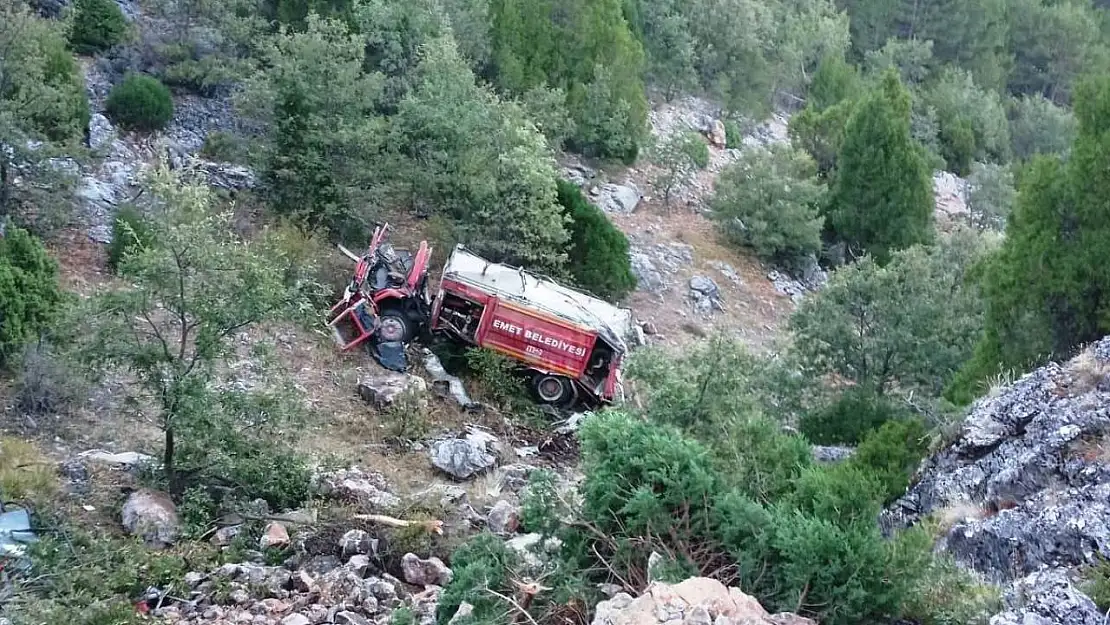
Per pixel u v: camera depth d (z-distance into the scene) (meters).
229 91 25.66
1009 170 43.38
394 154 22.34
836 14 61.50
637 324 22.31
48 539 10.08
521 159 22.84
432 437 15.33
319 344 17.64
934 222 35.44
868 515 8.50
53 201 18.33
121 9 26.94
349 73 21.30
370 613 9.76
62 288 16.00
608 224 24.88
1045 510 9.31
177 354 12.38
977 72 62.75
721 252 29.62
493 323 18.59
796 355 18.86
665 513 8.20
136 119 22.98
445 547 11.25
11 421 12.83
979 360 15.85
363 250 21.55
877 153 30.98
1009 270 15.33
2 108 17.33
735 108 43.22
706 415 13.95
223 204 20.67
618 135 32.69
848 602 7.47
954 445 11.59
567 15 33.22
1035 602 7.21
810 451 10.80
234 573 10.27
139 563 10.09
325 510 11.72
